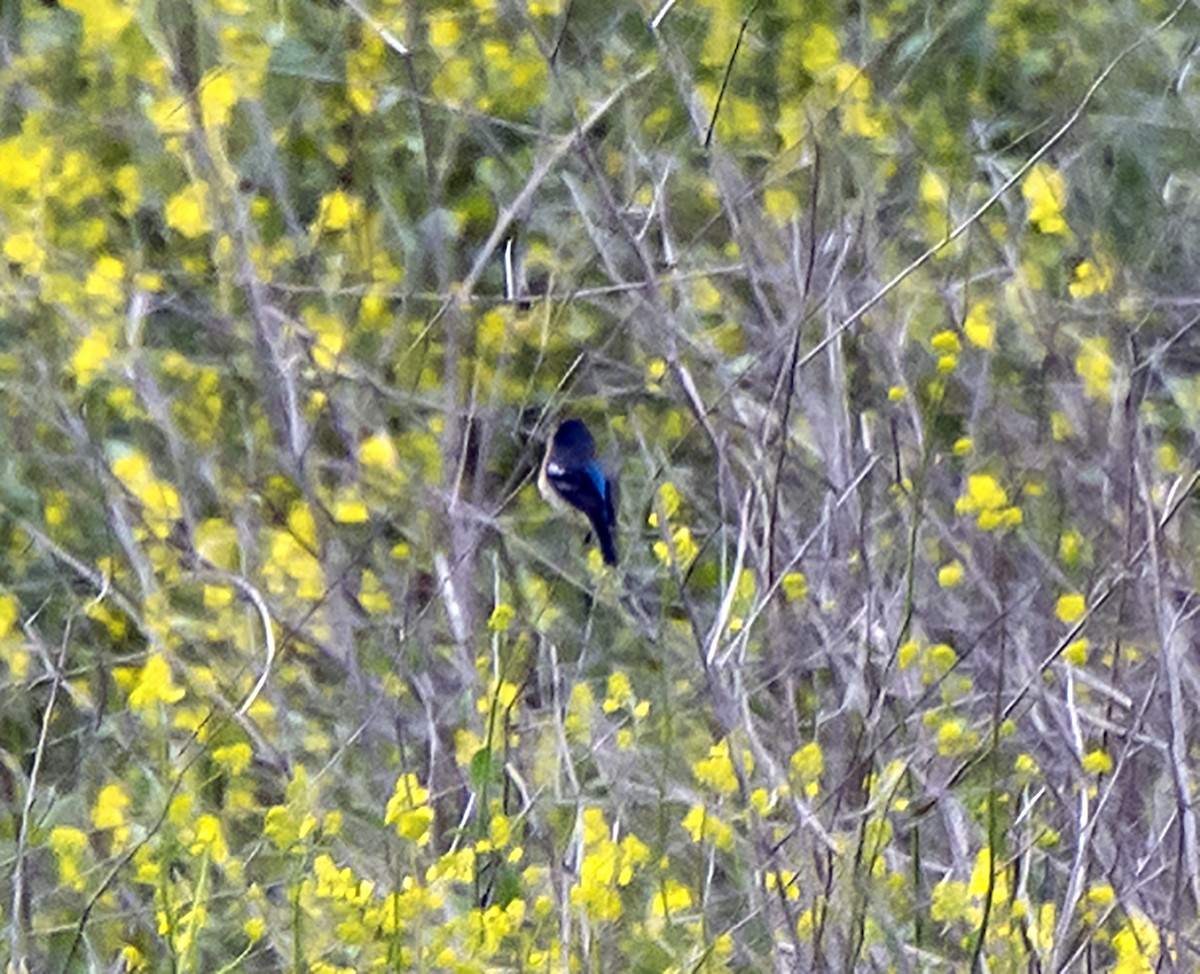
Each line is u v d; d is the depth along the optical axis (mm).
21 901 9094
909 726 9305
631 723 10477
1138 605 10062
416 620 10531
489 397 12281
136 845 8523
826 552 9914
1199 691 9680
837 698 9531
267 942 9273
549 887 8797
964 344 11852
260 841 9320
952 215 12281
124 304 12133
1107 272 11930
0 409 12164
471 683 10078
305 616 10617
